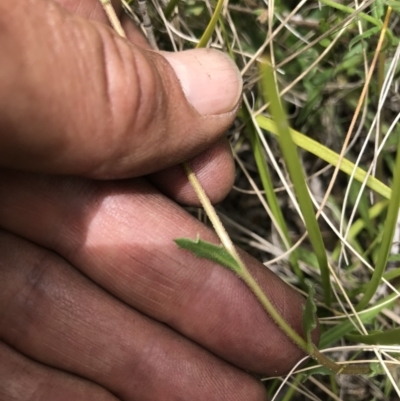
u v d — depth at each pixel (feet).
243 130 0.57
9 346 0.47
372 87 0.52
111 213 0.45
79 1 0.46
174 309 0.47
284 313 0.47
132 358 0.47
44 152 0.37
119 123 0.38
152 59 0.39
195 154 0.42
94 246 0.45
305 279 0.57
